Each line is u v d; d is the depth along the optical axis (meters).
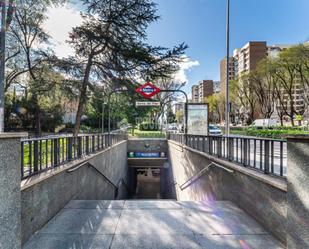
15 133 2.05
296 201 2.37
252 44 45.34
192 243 2.80
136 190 22.62
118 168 12.80
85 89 9.91
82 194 5.47
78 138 5.66
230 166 4.43
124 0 8.95
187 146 9.33
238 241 2.84
